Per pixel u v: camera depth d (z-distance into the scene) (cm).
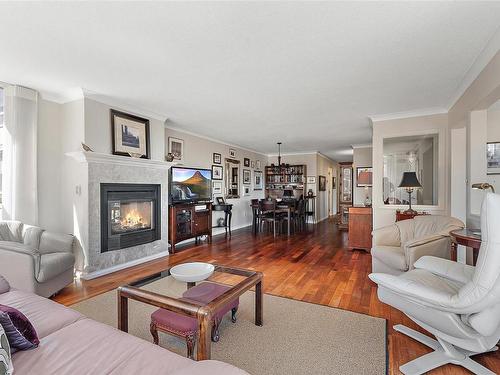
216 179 678
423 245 264
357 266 402
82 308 260
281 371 172
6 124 325
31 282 259
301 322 235
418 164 447
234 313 234
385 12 188
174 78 304
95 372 106
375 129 461
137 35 218
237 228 771
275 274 366
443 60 259
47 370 108
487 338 156
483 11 187
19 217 328
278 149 833
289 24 203
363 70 281
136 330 220
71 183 365
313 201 885
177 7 183
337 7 183
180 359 114
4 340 108
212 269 237
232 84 320
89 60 262
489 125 411
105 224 367
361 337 211
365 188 757
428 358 178
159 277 229
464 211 396
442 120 416
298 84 320
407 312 178
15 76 302
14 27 206
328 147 802
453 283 196
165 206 465
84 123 353
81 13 190
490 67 241
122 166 390
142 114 430
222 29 209
